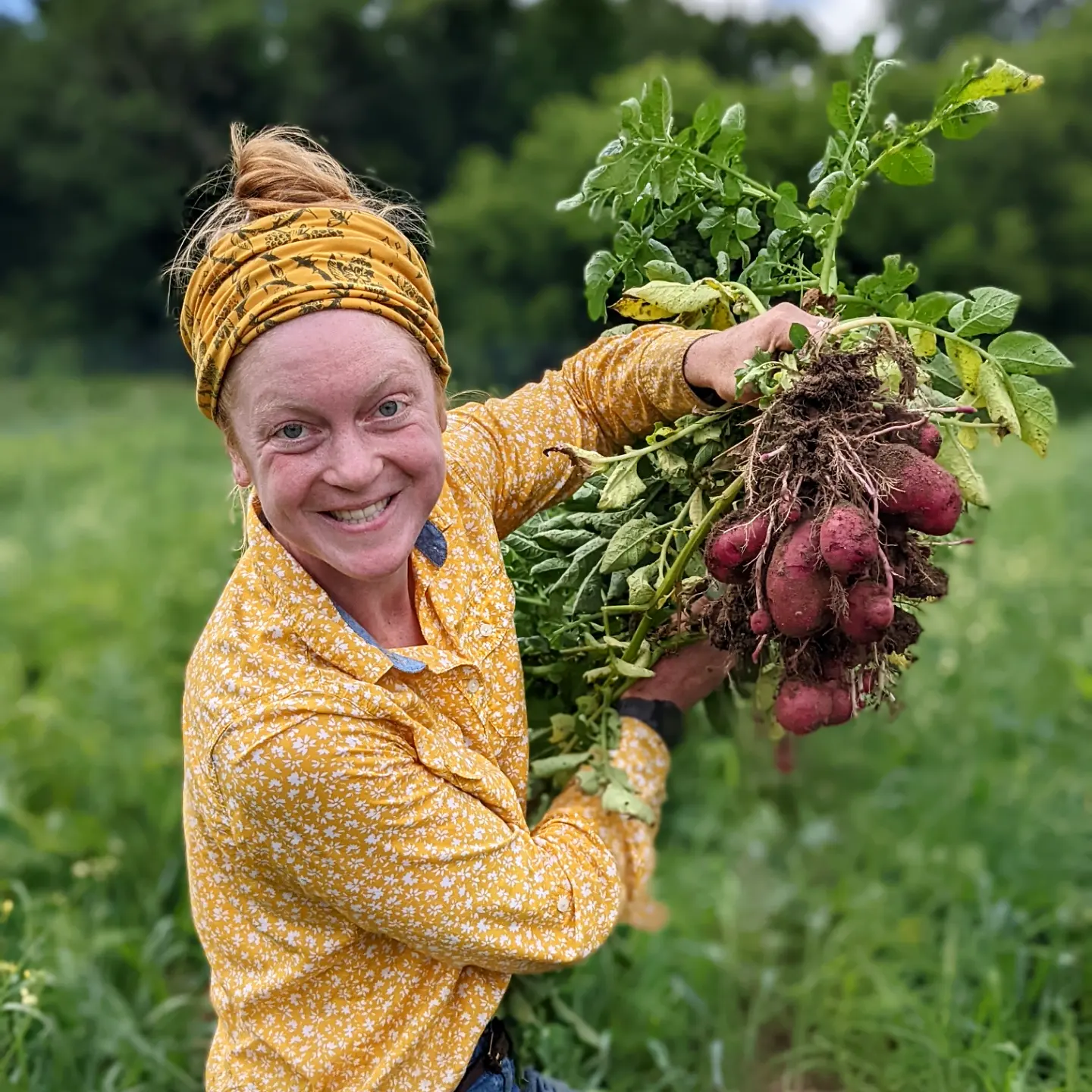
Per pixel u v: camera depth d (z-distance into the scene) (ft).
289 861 4.42
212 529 26.48
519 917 4.70
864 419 4.36
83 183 114.73
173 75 118.01
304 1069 4.71
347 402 4.19
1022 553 20.15
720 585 4.94
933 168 5.42
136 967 9.87
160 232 116.37
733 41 113.80
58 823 11.63
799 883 10.69
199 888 4.81
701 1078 8.90
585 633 5.63
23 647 19.01
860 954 9.51
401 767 4.42
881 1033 8.91
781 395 4.51
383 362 4.23
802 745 12.53
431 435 4.42
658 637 5.39
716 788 12.90
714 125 5.69
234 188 4.50
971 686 13.88
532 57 109.91
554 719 5.68
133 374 106.73
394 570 4.42
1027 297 67.82
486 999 4.91
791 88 53.88
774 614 4.35
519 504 5.42
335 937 4.66
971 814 11.60
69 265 117.08
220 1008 4.94
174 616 19.03
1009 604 16.93
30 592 21.90
